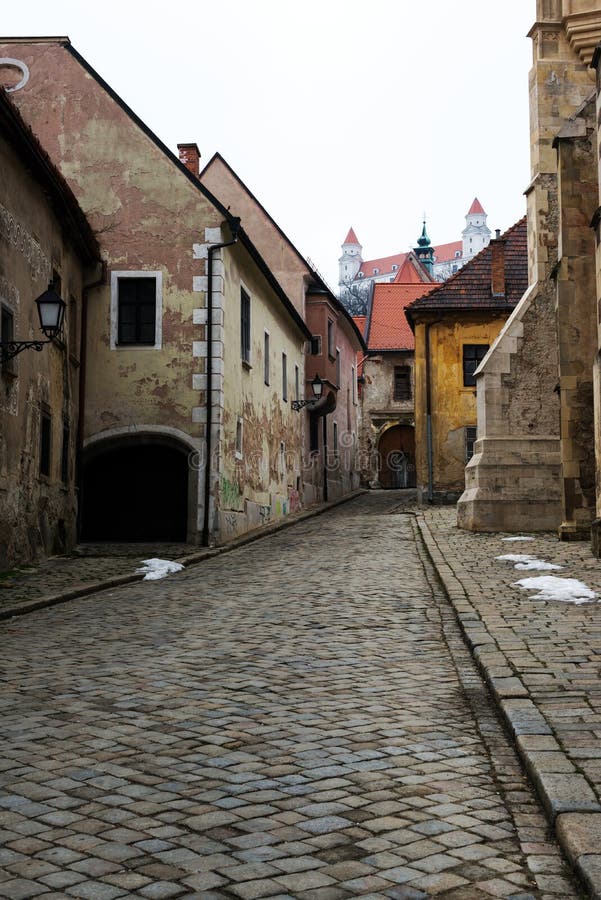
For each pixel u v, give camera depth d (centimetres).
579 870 347
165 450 2184
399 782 471
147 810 434
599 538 1433
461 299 3306
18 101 2127
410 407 4922
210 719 600
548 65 2147
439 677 720
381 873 362
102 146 2105
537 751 479
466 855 378
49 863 375
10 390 1467
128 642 903
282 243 3431
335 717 602
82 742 550
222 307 2075
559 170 1761
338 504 3650
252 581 1402
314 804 439
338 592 1228
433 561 1497
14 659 818
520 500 2089
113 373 2052
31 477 1602
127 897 344
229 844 393
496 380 2136
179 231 2078
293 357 3172
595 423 1502
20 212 1525
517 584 1161
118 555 1788
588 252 1744
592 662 701
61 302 1303
